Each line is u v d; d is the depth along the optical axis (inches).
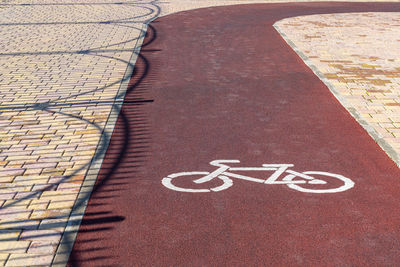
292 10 848.3
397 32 645.9
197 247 199.0
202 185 247.6
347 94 390.6
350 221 216.4
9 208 226.1
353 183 249.6
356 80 429.7
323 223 215.2
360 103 369.1
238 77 441.7
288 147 292.0
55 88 409.4
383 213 222.7
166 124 329.1
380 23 713.6
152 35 628.7
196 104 368.8
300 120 336.2
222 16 774.5
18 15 794.2
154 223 215.5
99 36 624.7
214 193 240.1
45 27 690.2
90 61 500.1
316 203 230.8
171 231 209.6
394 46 563.5
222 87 411.5
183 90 403.5
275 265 187.9
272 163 271.4
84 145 295.7
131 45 573.0
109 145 295.9
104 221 216.8
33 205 228.8
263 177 255.8
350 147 292.2
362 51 539.2
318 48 552.4
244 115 345.7
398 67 472.7
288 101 375.6
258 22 719.1
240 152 285.4
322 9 863.1
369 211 224.4
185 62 495.8
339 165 269.0
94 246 199.6
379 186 246.7
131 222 216.2
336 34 631.2
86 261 190.5
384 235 206.7
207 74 451.8
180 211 224.5
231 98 382.9
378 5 920.3
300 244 200.7
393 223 215.2
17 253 194.4
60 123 331.3
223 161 274.1
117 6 890.1
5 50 548.7
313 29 664.4
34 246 198.8
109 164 271.3
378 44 573.9
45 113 350.3
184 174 259.4
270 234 207.5
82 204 230.5
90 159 277.1
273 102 373.1
